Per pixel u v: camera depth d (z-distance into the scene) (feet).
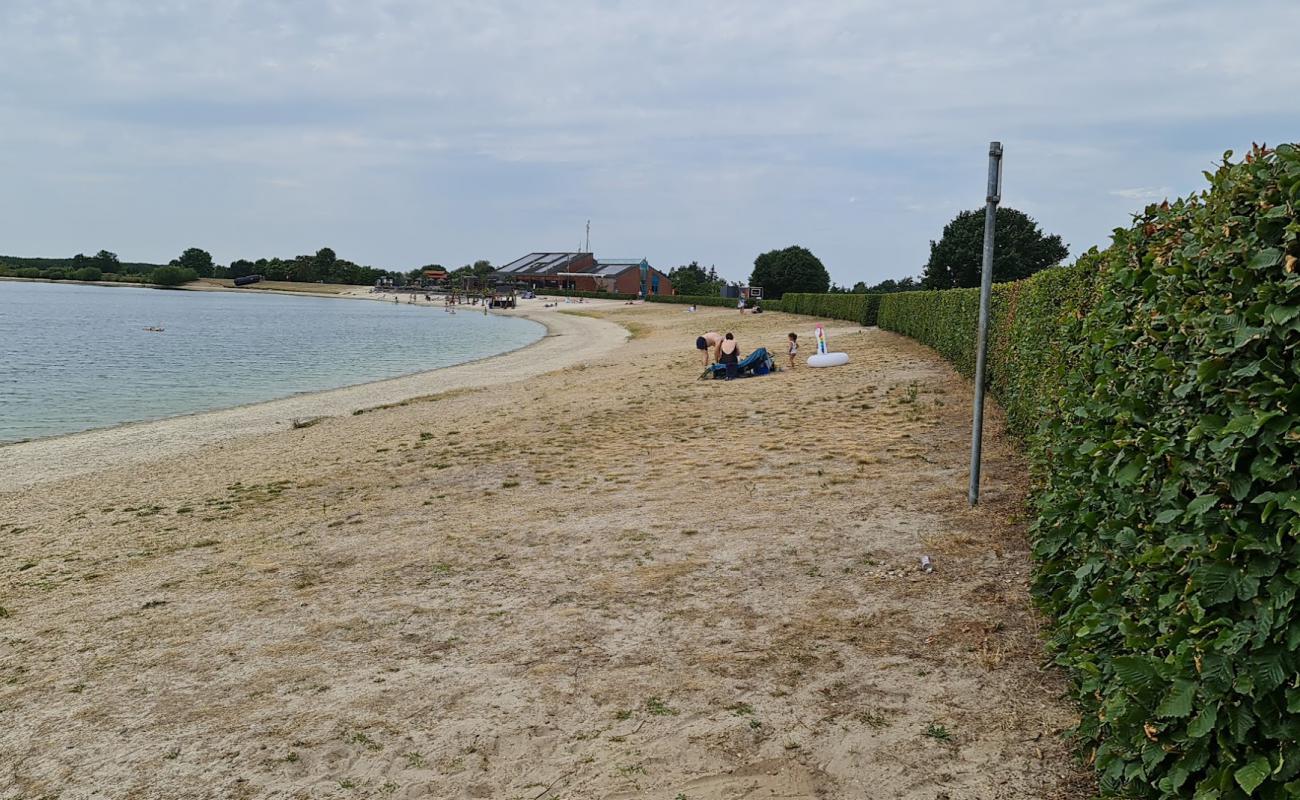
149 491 42.57
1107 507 14.35
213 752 15.37
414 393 86.89
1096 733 12.69
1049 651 16.11
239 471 46.03
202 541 31.01
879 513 26.58
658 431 45.91
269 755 15.14
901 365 65.67
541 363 121.80
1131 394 13.48
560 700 16.47
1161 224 13.99
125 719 16.85
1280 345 9.55
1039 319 28.81
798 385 59.31
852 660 17.29
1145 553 11.10
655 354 117.39
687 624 19.60
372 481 39.32
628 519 28.48
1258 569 9.23
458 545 27.07
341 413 72.74
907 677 16.43
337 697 17.15
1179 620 10.15
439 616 21.12
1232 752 9.53
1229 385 10.14
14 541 33.73
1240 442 9.49
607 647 18.67
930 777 13.34
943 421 40.16
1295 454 9.09
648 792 13.50
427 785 13.99
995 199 25.29
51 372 117.39
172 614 22.85
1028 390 30.17
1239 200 10.77
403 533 29.32
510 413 60.54
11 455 56.75
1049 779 12.98
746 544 24.77
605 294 437.17
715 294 409.49
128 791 14.30
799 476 32.22
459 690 17.12
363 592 23.32
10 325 222.89
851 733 14.69
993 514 25.35
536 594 22.15
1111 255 16.98
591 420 52.24
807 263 382.22
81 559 29.96
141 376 113.29
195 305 401.08
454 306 443.32
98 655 20.30
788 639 18.44
